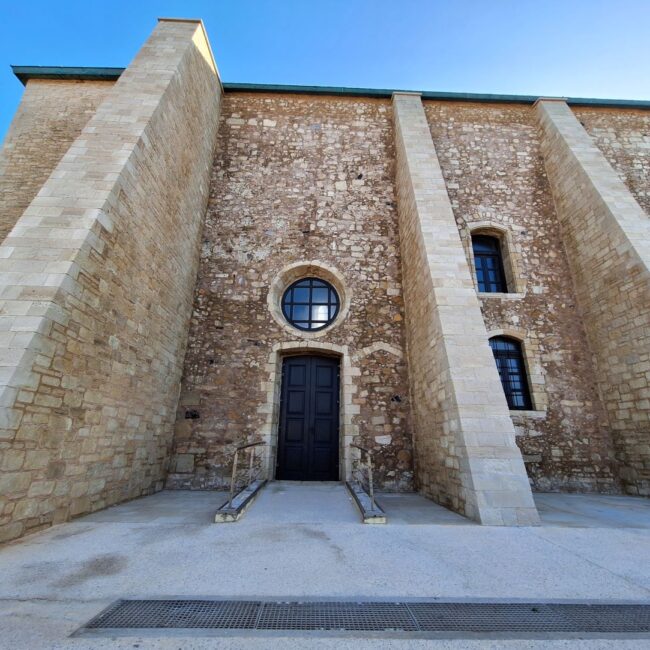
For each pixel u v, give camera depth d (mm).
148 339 5738
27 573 2527
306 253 8039
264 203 8492
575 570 2693
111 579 2439
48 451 3672
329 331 7383
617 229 6852
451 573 2605
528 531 3742
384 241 8219
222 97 9547
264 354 7195
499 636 1816
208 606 2090
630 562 2871
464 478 4441
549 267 7992
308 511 4422
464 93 9758
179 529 3645
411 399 6848
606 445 6699
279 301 7852
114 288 4820
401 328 7453
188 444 6570
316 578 2484
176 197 6699
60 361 3852
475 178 8875
